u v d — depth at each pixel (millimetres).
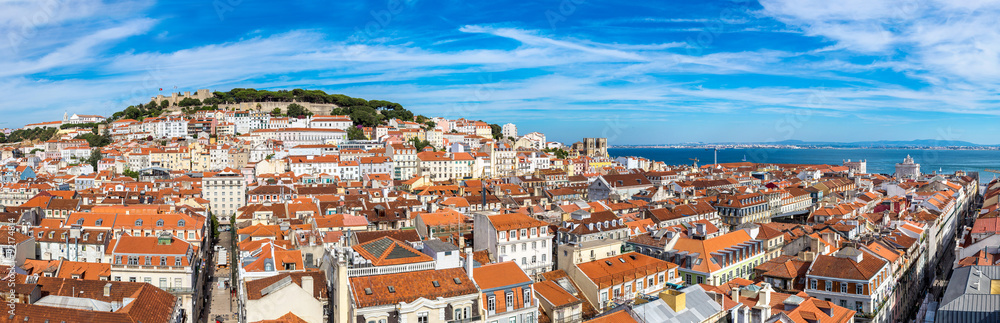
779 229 178625
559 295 110500
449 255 100375
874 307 121812
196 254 161250
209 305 168125
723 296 104312
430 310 89125
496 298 97250
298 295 95875
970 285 105875
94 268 146750
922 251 181875
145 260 144125
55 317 95625
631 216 198375
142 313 102688
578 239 154875
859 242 153125
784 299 109250
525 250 149750
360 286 89188
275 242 159000
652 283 130375
